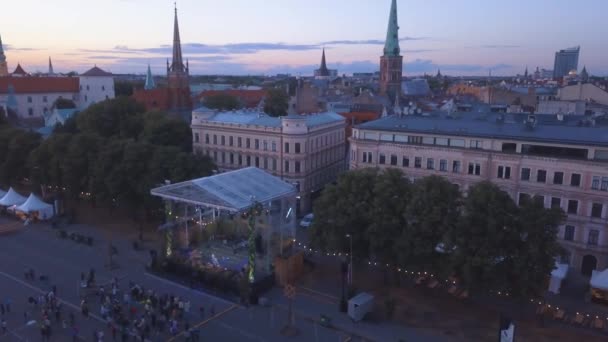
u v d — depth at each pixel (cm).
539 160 6775
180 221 7788
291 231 7088
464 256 5197
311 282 6438
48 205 8944
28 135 10538
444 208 5584
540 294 5306
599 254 6512
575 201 6619
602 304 5803
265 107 17450
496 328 5256
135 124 12194
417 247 5481
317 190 10119
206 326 5294
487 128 7581
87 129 12569
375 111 15850
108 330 5153
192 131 10788
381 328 5269
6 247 7600
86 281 6266
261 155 9738
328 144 10400
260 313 5609
